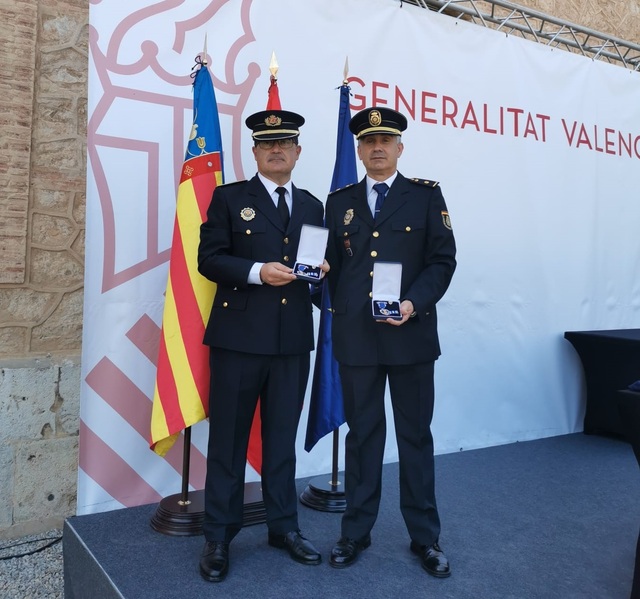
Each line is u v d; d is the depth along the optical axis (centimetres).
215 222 237
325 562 230
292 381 238
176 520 258
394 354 220
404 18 377
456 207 397
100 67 293
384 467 357
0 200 289
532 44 430
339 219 238
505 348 417
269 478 238
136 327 301
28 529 299
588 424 444
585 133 454
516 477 343
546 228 434
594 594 212
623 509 296
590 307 459
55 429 304
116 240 297
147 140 304
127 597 202
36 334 302
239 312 231
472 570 228
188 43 312
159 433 262
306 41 344
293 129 235
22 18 294
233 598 203
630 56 550
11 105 291
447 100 392
